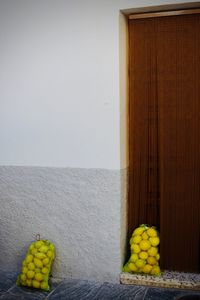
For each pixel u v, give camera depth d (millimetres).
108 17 3088
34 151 3312
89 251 3217
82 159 3197
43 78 3262
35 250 3111
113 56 3086
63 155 3240
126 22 3273
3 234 3428
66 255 3270
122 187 3195
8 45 3330
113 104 3104
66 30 3193
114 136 3109
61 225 3271
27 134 3322
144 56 3205
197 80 3080
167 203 3199
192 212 3152
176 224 3193
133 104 3268
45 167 3285
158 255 3178
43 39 3248
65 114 3225
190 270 3193
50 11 3223
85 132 3180
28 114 3314
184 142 3133
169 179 3182
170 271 3227
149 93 3215
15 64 3320
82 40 3156
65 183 3244
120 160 3123
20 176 3354
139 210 3326
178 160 3154
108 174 3133
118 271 3158
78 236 3236
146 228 3191
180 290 3016
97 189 3168
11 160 3373
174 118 3145
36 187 3318
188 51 3086
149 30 3174
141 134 3266
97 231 3188
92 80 3145
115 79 3088
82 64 3164
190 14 3070
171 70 3133
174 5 3000
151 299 2873
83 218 3215
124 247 3299
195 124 3104
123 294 2971
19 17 3297
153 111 3219
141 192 3307
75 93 3191
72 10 3170
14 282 3213
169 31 3121
